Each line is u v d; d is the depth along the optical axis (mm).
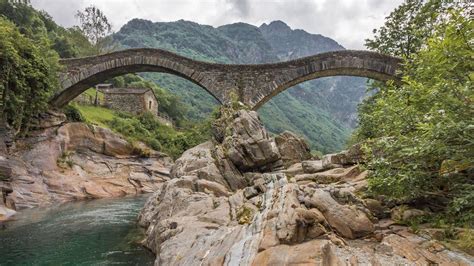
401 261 6578
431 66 9164
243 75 30625
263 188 11711
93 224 16188
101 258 10867
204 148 19812
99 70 32219
